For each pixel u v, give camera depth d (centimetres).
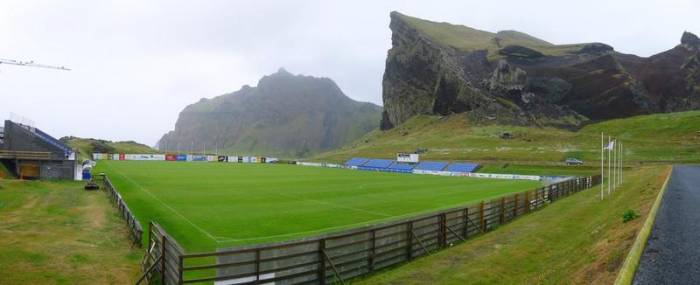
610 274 1256
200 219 3359
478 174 10088
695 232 1703
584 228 2517
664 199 2712
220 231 2930
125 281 1825
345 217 3544
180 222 3228
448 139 18275
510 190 6178
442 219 2419
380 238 1980
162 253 1736
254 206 4091
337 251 1806
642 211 2245
